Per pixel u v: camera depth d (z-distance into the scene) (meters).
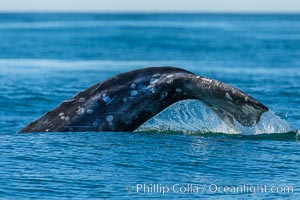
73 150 61.16
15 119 83.75
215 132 68.25
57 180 53.16
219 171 55.78
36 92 105.88
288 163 58.03
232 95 63.19
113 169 56.06
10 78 131.00
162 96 66.50
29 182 52.53
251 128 65.50
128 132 67.31
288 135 66.62
